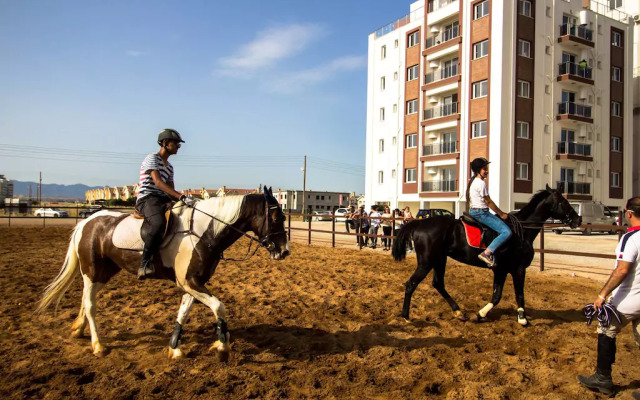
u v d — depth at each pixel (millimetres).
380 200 39812
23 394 3771
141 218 4828
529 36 30391
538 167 30734
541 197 6520
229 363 4574
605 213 26266
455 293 8133
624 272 3676
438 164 33688
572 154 31172
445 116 33094
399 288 8602
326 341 5355
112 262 5031
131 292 7812
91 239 4922
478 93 30984
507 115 29516
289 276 9789
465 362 4707
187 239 4672
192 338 5395
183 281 4652
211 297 4586
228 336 4598
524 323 6113
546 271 10898
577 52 32969
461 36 31875
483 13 30562
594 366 4566
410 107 37156
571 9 32719
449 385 4172
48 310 6492
